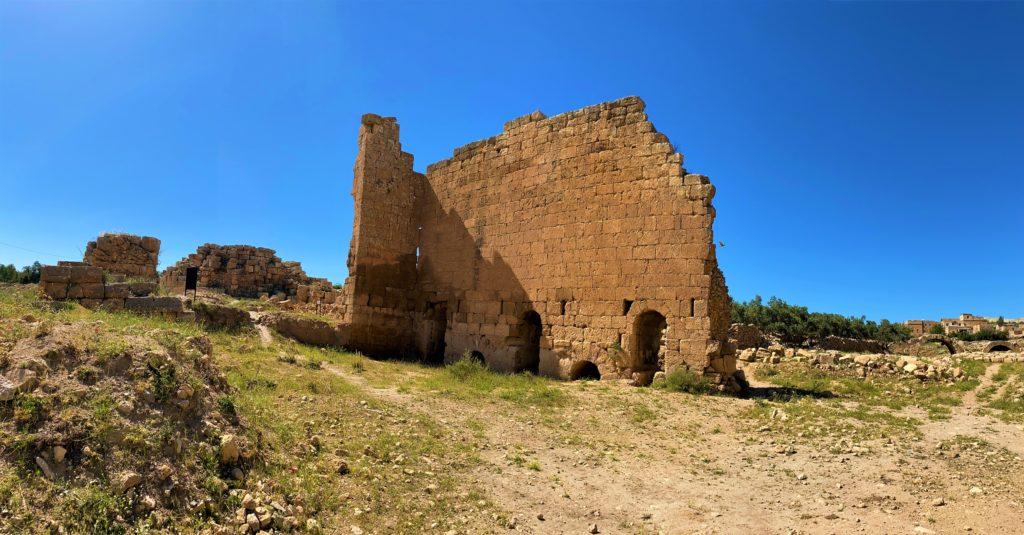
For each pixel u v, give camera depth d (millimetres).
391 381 17125
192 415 7195
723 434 12289
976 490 8141
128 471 5754
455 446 10297
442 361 26281
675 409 14492
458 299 25609
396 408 12570
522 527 7227
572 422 12977
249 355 15344
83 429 5922
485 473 9117
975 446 10461
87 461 5656
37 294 15000
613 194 20500
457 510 7473
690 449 11141
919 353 36062
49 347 6859
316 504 6852
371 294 26109
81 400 6336
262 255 39219
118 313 14688
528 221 23188
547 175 22734
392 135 27688
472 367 19875
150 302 16531
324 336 23891
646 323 20469
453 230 26484
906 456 10000
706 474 9570
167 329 10062
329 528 6441
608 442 11453
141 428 6348
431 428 11242
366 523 6715
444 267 26562
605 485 8953
